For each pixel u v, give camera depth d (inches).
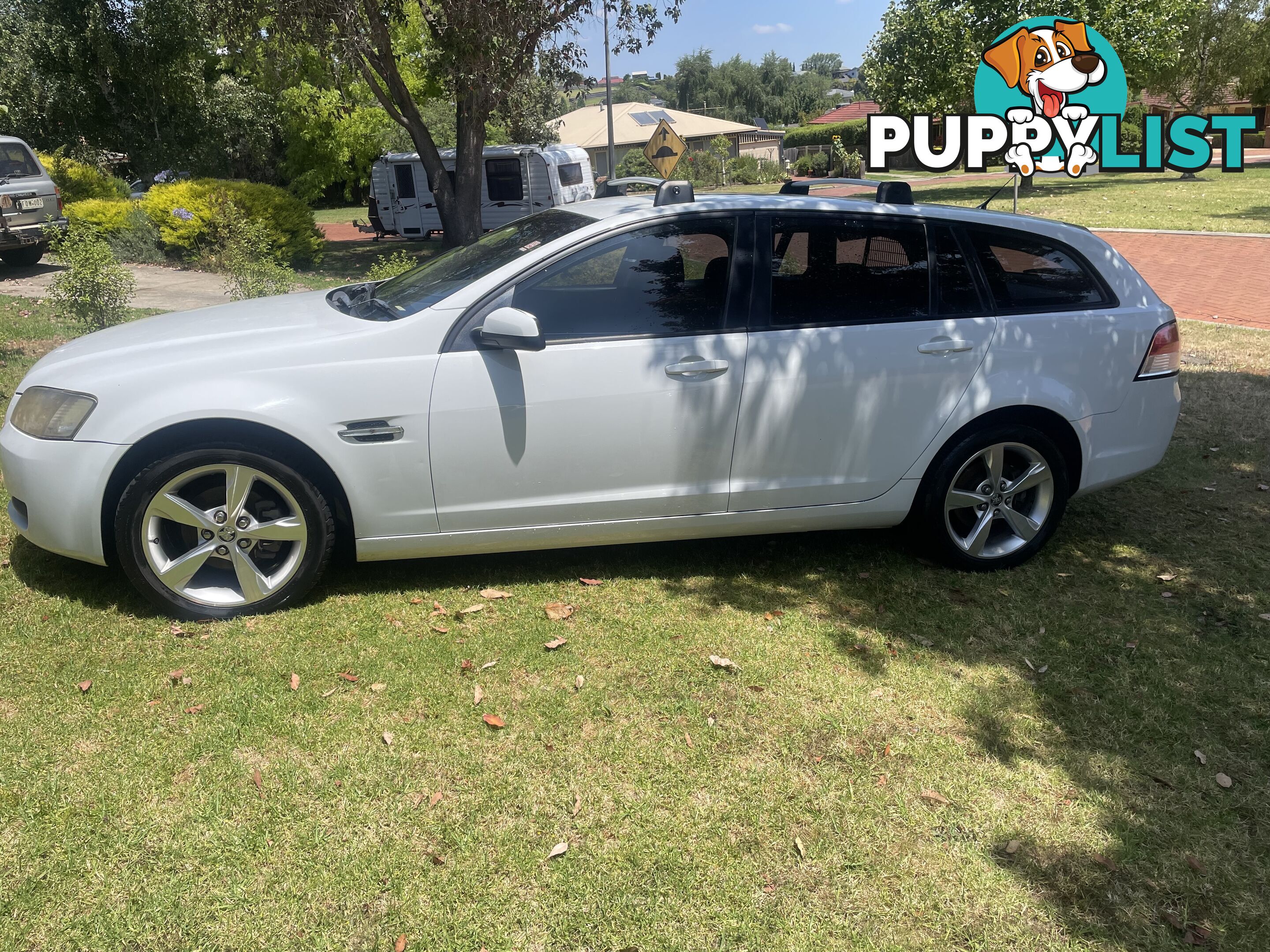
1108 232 734.5
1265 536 184.7
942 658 139.7
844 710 126.7
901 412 156.4
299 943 88.7
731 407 150.1
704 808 108.0
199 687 126.6
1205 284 497.4
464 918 92.1
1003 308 160.6
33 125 868.6
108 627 139.9
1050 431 165.9
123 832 100.9
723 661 135.9
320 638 139.7
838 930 92.3
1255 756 118.9
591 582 160.2
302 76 789.9
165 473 134.5
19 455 137.4
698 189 1680.6
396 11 583.5
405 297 155.6
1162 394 169.5
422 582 158.2
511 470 146.1
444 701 126.3
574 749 117.4
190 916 91.0
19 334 332.2
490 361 142.1
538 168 915.4
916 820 107.0
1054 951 90.5
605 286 147.3
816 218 154.4
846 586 161.8
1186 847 103.6
